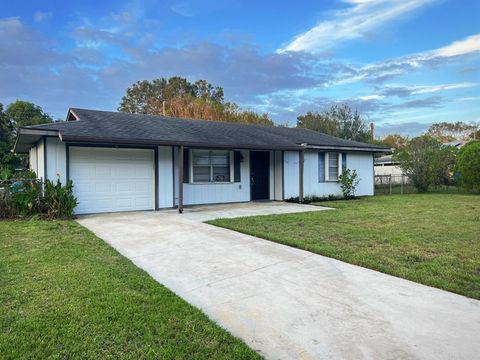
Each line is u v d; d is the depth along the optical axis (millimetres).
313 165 16281
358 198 16750
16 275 4785
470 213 10703
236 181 14445
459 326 3434
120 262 5566
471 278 4719
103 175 11242
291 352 3021
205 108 34156
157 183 12172
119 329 3318
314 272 5129
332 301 4090
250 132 15781
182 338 3199
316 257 5871
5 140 34438
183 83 45531
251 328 3465
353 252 6082
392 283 4652
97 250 6258
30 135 9984
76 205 10398
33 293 4141
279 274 5059
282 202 14750
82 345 3029
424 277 4793
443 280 4668
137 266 5480
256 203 14305
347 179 16750
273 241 7035
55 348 2975
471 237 7203
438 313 3729
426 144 20203
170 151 12531
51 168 10328
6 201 9508
